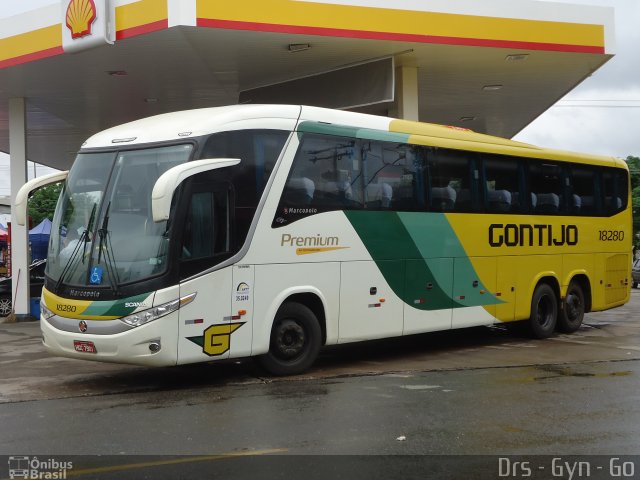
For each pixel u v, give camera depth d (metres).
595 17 14.78
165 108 19.25
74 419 7.11
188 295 8.34
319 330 9.75
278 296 9.18
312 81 15.97
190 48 13.71
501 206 12.45
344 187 10.02
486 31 14.01
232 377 9.44
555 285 13.77
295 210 9.41
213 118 8.82
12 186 17.81
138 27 12.80
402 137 10.90
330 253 9.79
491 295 12.20
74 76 15.68
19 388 8.80
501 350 12.08
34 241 22.30
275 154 9.25
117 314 8.12
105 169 8.98
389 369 10.10
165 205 7.84
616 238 15.23
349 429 6.64
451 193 11.57
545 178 13.43
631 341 13.26
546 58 15.05
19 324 17.33
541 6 14.37
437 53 14.51
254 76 16.02
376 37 13.33
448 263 11.46
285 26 12.78
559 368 10.22
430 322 11.18
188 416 7.18
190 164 8.27
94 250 8.53
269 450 5.96
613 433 6.57
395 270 10.64
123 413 7.35
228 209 8.75
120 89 16.97
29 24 14.39
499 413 7.34
